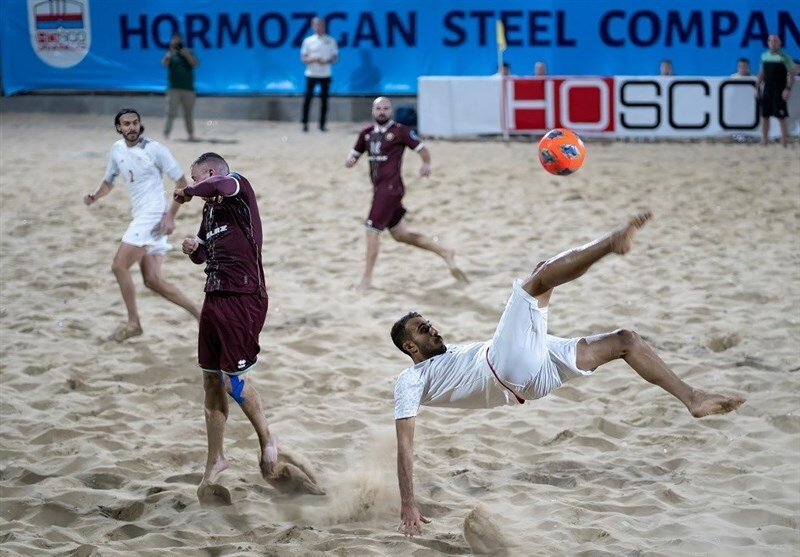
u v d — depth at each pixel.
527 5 24.72
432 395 6.09
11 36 26.98
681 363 9.38
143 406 8.73
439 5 25.09
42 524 6.57
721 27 24.14
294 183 18.56
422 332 6.07
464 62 25.23
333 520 6.63
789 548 6.09
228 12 26.19
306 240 14.70
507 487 7.05
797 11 23.84
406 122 23.98
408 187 18.22
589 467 7.37
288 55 26.14
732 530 6.31
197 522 6.54
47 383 9.14
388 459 7.54
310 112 26.36
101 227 15.40
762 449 7.57
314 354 10.09
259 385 9.11
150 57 26.58
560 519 6.47
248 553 6.02
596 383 9.09
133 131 9.76
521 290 5.70
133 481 7.21
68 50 26.83
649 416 8.30
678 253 13.61
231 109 26.70
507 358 5.77
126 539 6.33
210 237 6.80
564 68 24.84
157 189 9.95
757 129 22.61
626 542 6.14
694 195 17.30
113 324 10.91
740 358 9.61
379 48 25.58
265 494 7.03
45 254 13.87
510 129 23.30
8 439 7.95
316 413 8.51
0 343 10.28
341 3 25.56
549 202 16.97
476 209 16.55
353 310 11.43
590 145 22.75
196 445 7.84
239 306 6.69
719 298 11.52
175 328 10.80
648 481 7.13
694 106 22.64
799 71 23.30
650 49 24.45
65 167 20.06
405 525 5.98
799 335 10.21
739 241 14.24
